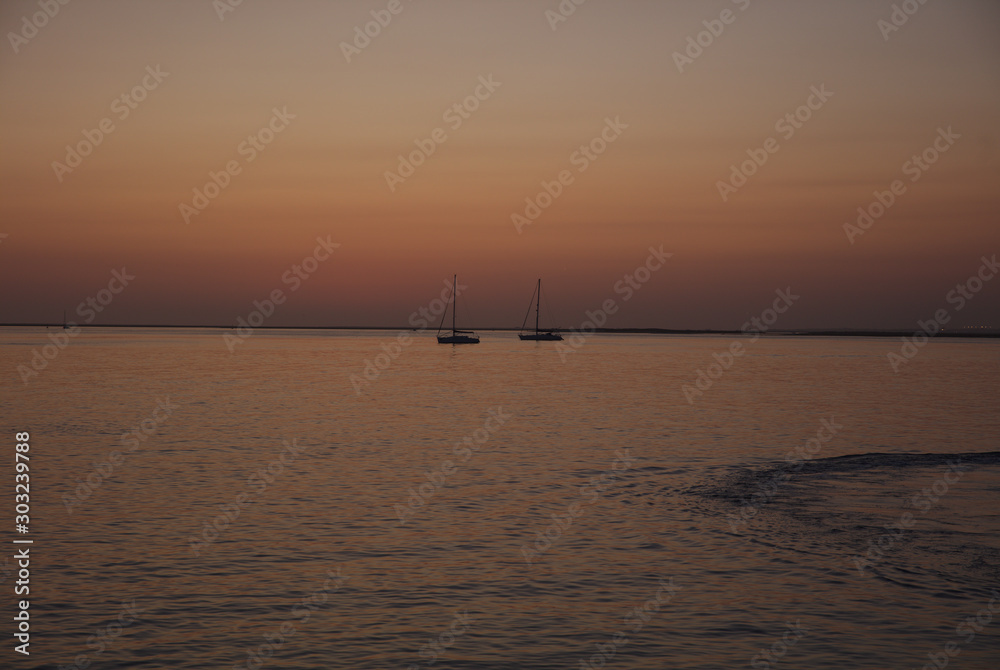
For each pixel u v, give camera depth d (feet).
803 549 55.36
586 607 44.45
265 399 169.89
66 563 51.37
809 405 160.45
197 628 41.11
